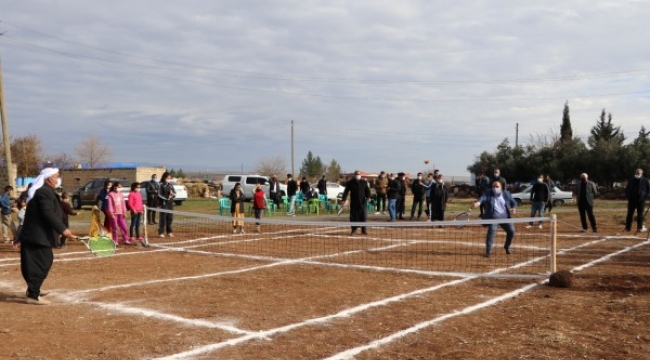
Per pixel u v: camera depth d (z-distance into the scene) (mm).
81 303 8094
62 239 14695
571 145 55125
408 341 6223
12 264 12008
